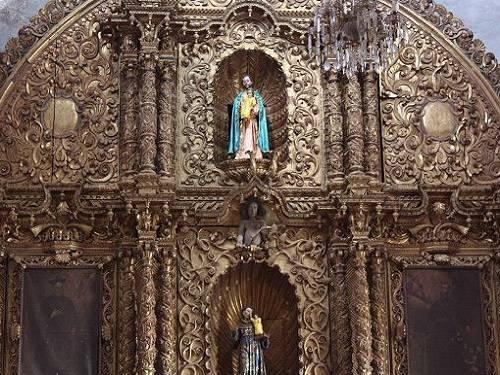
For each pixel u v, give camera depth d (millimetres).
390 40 11406
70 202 12312
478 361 12312
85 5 13211
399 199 12773
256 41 13289
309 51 12594
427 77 13336
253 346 12094
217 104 13297
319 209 12359
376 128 12898
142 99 12539
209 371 12086
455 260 12602
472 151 13094
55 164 12656
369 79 12969
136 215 11977
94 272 12258
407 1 13594
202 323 12273
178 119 12938
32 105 12828
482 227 12688
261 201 12383
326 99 13031
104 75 13016
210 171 12766
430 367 12273
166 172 12430
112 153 12750
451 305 12469
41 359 11953
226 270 12445
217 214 12367
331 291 12398
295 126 13055
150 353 11633
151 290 11828
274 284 12648
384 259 12422
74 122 12828
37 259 12211
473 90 13305
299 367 12266
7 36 13477
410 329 12367
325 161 12883
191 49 13203
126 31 12922
